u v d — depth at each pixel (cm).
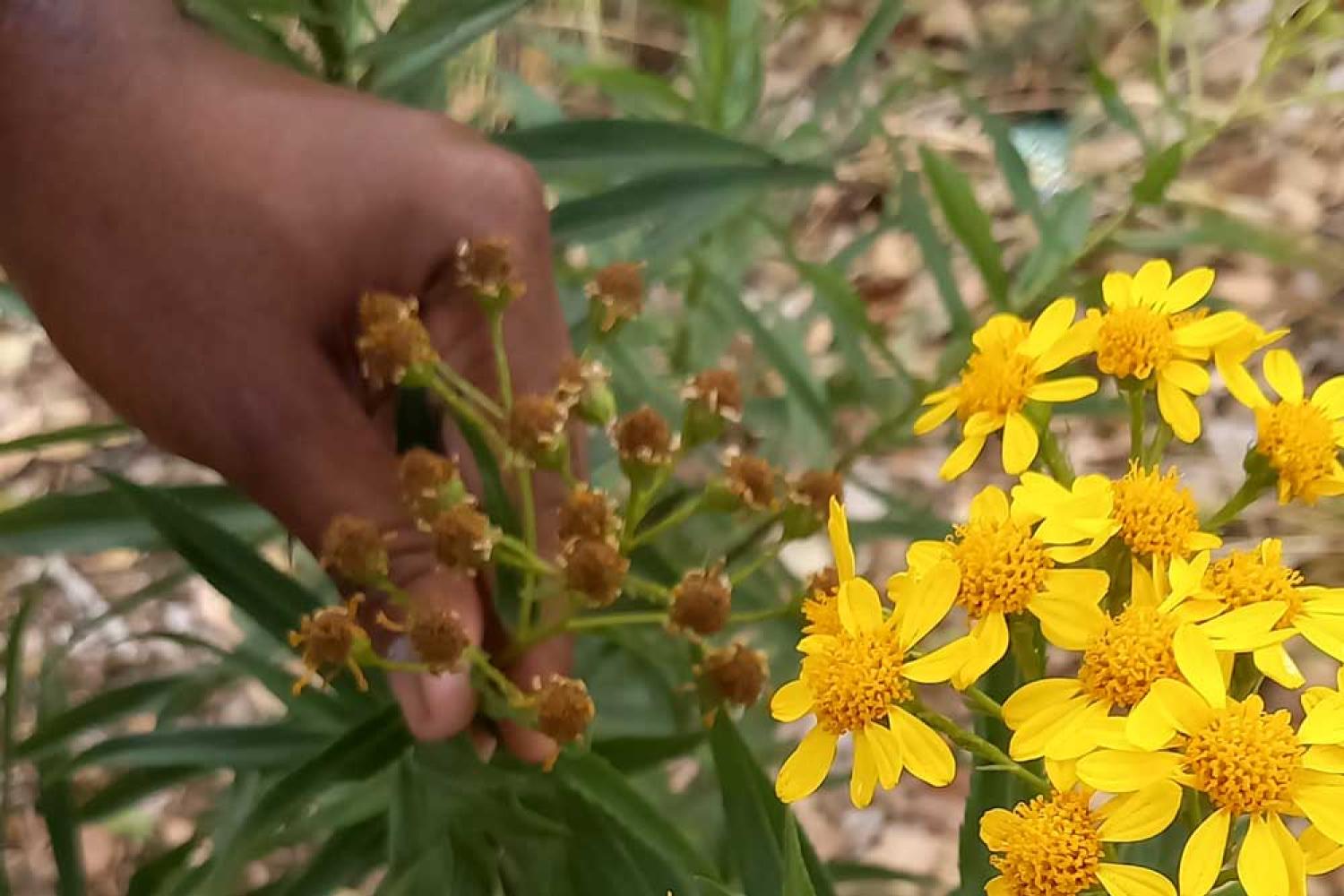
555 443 27
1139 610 26
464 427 30
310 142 31
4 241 32
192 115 31
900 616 27
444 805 32
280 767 34
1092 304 42
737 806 28
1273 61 41
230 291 31
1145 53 82
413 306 29
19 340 78
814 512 29
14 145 31
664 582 34
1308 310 76
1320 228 79
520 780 31
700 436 28
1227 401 73
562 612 29
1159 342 29
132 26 32
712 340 51
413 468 27
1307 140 82
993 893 26
